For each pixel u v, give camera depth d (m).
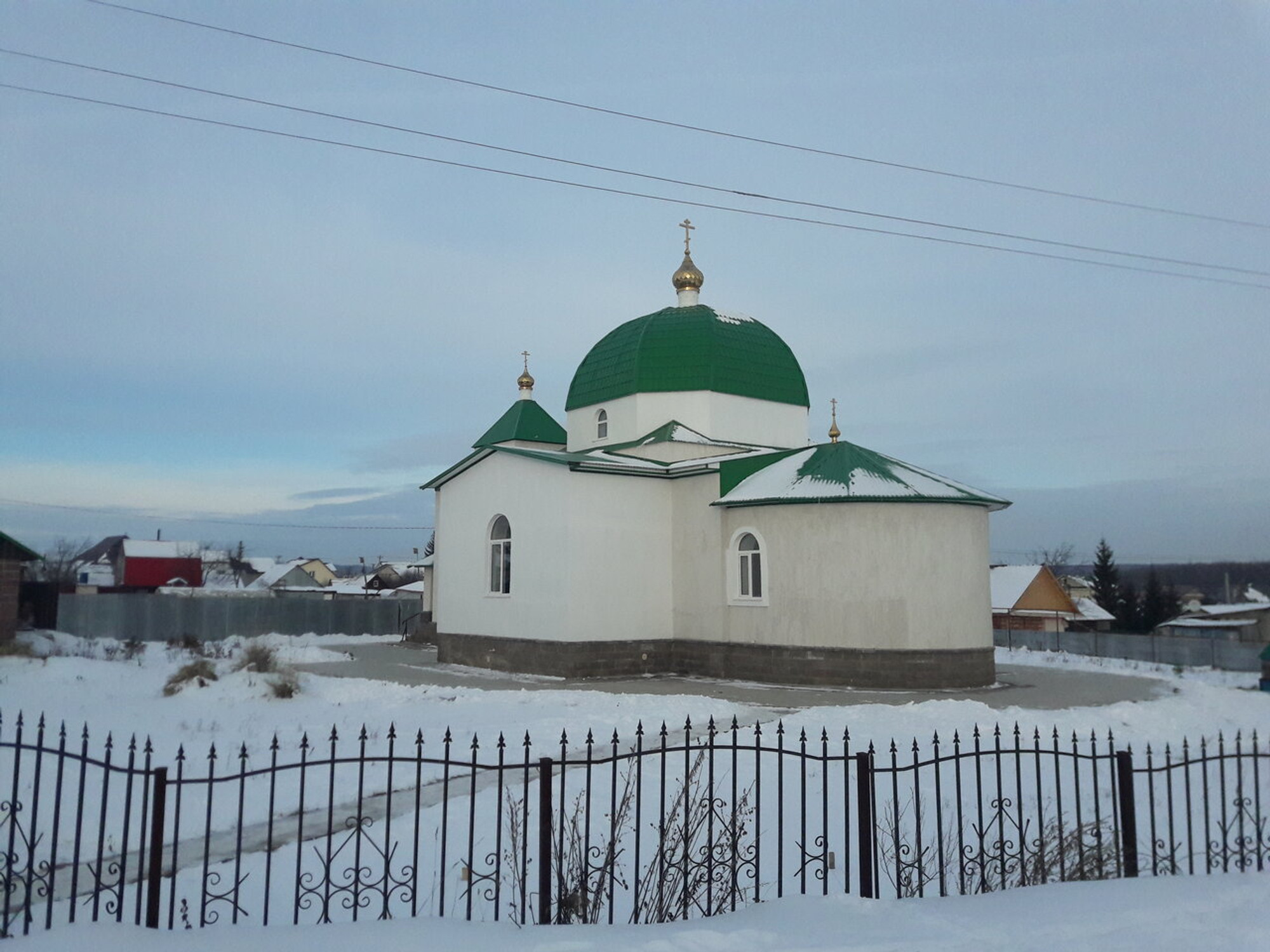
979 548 21.52
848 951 5.16
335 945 5.28
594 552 23.03
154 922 5.64
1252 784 11.06
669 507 24.52
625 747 12.51
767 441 27.77
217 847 8.19
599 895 6.15
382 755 11.95
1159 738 13.98
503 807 9.21
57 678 19.86
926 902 6.11
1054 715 14.94
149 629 37.12
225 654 27.81
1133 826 6.88
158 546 64.25
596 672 22.73
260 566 86.31
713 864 6.61
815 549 21.05
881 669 20.25
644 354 27.30
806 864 7.16
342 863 7.55
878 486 20.78
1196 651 34.62
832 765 11.19
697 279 29.00
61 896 6.95
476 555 25.95
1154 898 6.13
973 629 20.94
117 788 10.16
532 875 7.22
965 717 14.35
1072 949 5.19
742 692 19.83
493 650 24.94
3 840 8.19
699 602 23.45
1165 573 92.88
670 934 5.49
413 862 6.92
